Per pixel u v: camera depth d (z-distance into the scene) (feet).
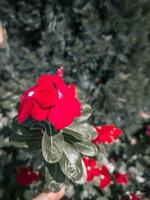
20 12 1.42
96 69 1.39
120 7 1.31
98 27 1.34
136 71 1.40
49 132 0.48
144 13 1.34
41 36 1.44
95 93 1.36
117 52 1.38
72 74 1.39
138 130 1.43
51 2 1.38
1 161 1.07
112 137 0.89
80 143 0.51
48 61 1.43
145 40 1.38
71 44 1.38
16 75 1.46
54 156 0.47
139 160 1.19
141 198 1.09
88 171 0.75
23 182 0.90
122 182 1.00
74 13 1.36
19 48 1.47
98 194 0.96
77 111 0.47
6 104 1.18
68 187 0.92
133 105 1.41
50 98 0.45
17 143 0.51
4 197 1.02
